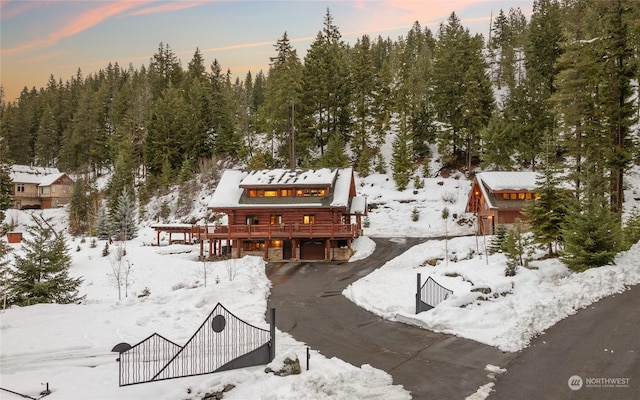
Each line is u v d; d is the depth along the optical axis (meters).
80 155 89.44
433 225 50.31
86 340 15.70
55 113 106.56
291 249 40.84
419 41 119.12
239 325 18.69
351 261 37.22
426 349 14.55
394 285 25.30
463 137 61.84
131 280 31.70
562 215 25.06
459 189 56.59
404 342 15.55
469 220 49.94
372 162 66.81
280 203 41.31
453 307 18.08
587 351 12.71
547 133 44.72
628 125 28.52
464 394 10.77
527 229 26.80
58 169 95.75
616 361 11.85
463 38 71.31
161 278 31.95
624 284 18.59
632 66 28.44
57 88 132.25
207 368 12.80
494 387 11.04
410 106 68.38
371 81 71.81
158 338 16.25
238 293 24.50
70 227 66.12
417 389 11.24
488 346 14.28
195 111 77.06
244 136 79.88
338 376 11.97
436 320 17.06
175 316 19.72
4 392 10.84
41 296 23.72
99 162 87.06
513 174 44.09
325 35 91.50
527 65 68.69
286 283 29.70
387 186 60.03
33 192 84.75
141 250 38.84
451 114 63.56
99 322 18.22
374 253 39.00
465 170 61.22
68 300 24.69
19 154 99.81
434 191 56.97
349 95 71.94
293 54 71.88
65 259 25.44
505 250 26.36
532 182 41.97
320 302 23.61
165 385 11.50
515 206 41.03
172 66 105.50
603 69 29.20
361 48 80.12
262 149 73.19
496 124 55.91
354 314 20.50
